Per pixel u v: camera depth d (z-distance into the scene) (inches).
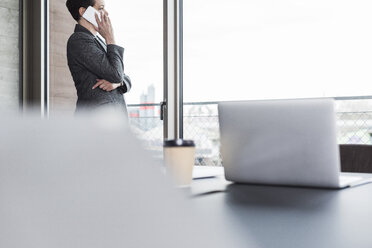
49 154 2.8
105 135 3.4
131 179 3.1
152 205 3.1
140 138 3.7
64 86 147.3
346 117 135.0
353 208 24.3
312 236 15.6
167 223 3.1
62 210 2.6
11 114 3.3
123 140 3.5
